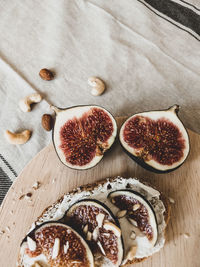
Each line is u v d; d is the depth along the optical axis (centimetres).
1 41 32
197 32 32
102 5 33
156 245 22
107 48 31
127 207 22
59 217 22
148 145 24
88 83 30
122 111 29
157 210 22
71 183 25
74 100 30
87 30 32
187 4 32
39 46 32
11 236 24
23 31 32
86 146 25
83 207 22
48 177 25
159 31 32
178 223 24
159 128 24
